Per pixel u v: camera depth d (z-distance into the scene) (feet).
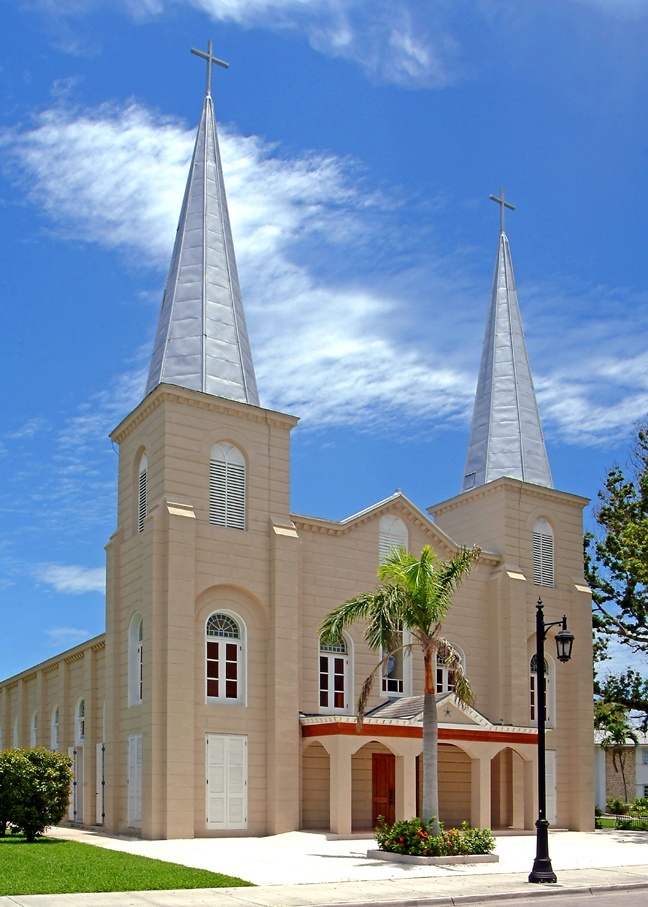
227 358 114.21
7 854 73.92
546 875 73.46
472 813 108.58
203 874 67.77
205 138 126.31
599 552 152.05
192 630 100.37
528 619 130.72
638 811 172.04
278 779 102.42
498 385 143.33
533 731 114.01
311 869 75.25
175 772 96.12
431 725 85.46
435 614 86.84
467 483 140.87
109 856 75.36
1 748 167.84
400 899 61.93
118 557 110.73
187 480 104.63
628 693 149.59
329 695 113.80
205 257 118.21
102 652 124.06
